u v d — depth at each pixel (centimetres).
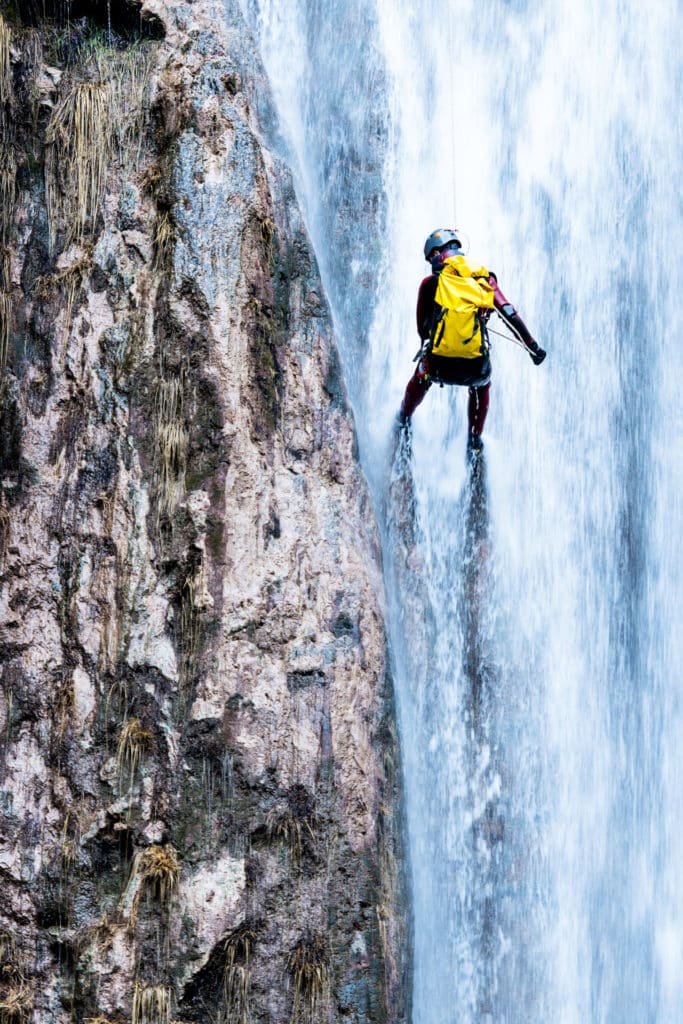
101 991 1427
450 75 2214
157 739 1501
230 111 1678
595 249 2277
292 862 1502
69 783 1495
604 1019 1992
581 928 1998
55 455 1591
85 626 1533
